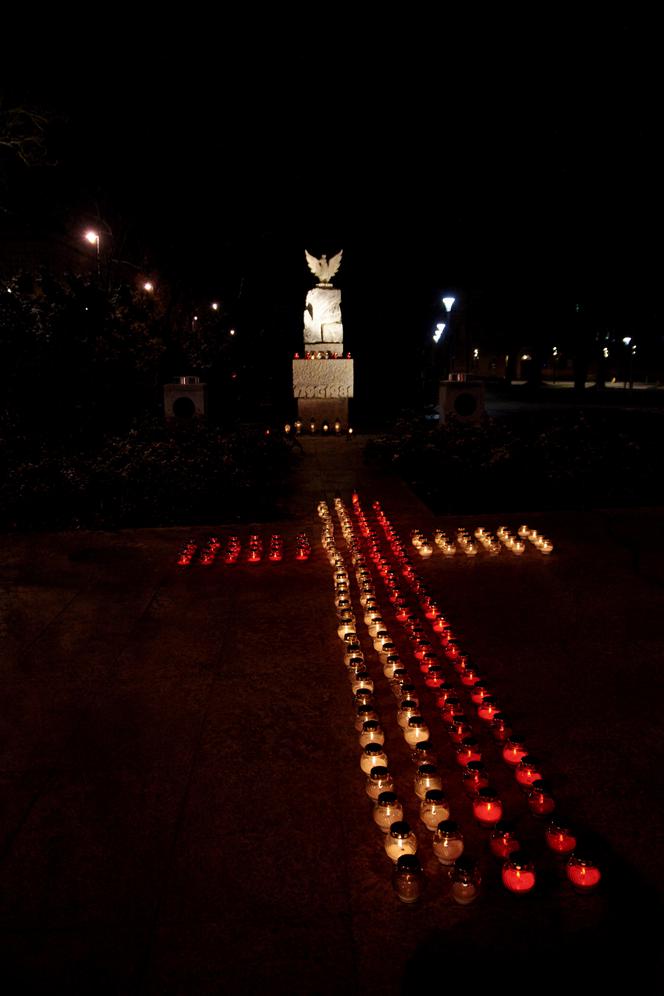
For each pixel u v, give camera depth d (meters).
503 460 11.25
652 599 6.15
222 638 5.55
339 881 2.96
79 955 2.62
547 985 2.45
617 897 2.84
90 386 15.88
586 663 4.95
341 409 19.39
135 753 3.96
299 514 10.06
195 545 8.20
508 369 52.41
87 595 6.65
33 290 17.20
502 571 7.06
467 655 4.91
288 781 3.67
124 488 10.27
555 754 3.86
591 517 9.09
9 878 3.02
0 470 11.34
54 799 3.56
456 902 2.82
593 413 26.92
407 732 3.95
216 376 21.92
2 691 4.74
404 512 9.95
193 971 2.54
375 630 5.45
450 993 2.42
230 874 3.02
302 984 2.48
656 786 3.56
